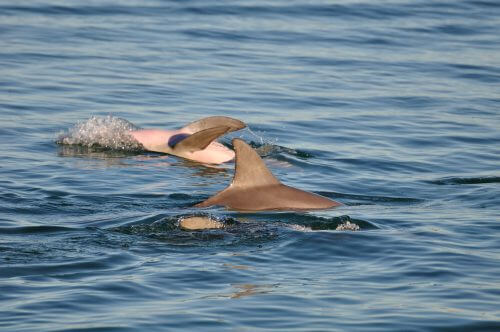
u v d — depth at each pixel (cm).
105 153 5834
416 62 8256
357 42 8844
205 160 5891
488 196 4928
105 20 9188
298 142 6056
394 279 3634
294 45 8662
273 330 3153
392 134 6284
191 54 8212
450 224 4359
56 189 4875
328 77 7706
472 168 5559
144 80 7400
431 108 6956
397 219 4422
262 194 4422
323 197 4575
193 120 6538
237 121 5972
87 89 7094
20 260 3728
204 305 3353
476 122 6619
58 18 9150
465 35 9225
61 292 3447
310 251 3903
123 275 3609
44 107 6612
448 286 3569
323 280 3612
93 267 3684
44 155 5634
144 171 5450
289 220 4222
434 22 9638
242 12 9712
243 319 3241
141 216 4309
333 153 5822
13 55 7838
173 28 9025
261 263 3762
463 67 8131
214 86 7325
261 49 8488
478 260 3856
